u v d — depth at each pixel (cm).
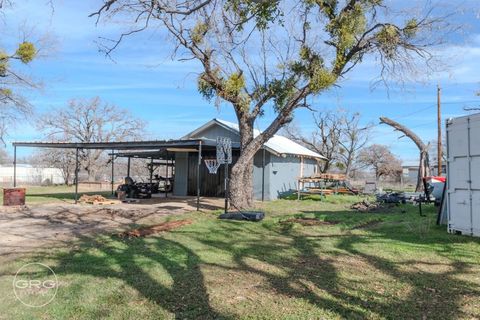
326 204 1822
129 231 913
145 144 1580
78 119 4116
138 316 404
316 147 4075
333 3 1163
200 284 516
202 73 1416
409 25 1194
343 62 1281
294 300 457
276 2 690
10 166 5134
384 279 548
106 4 545
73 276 541
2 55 1537
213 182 2162
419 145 2919
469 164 866
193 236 883
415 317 408
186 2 598
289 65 1419
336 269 602
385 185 4284
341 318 404
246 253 713
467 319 404
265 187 2058
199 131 2245
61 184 4038
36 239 834
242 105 1459
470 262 643
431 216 1245
